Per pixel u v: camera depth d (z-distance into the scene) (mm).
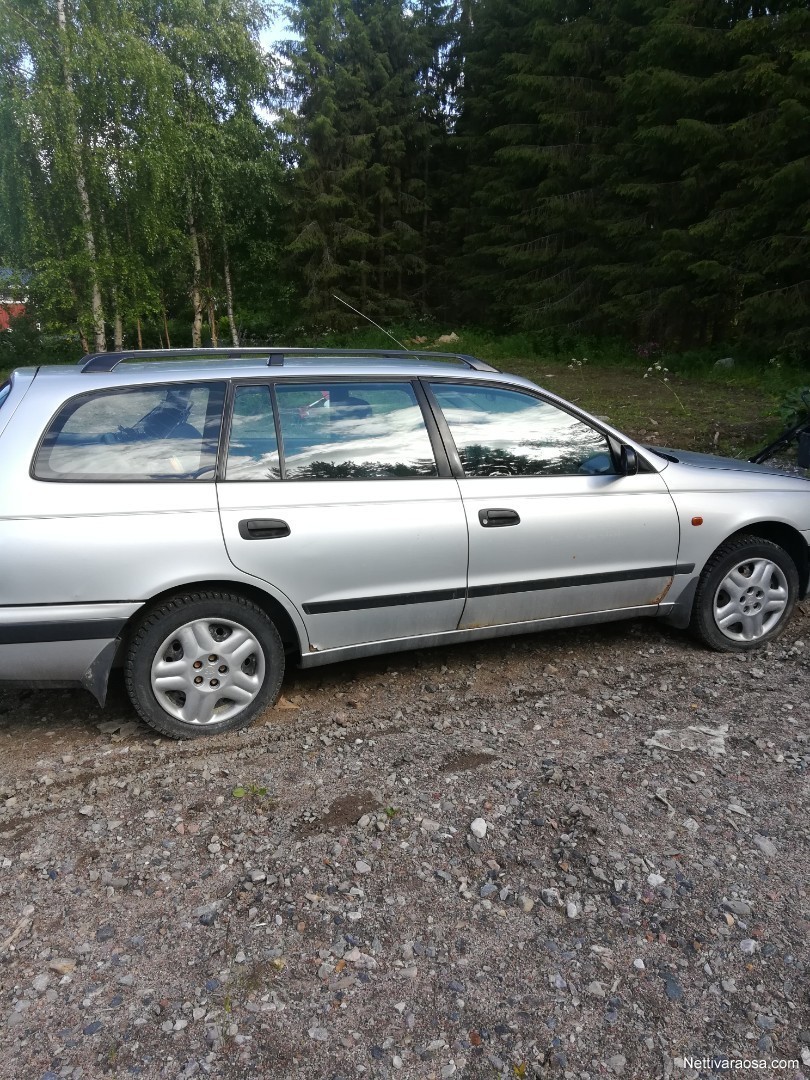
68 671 3057
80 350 24984
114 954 2145
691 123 14578
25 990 2023
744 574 4168
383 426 3516
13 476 2932
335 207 24469
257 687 3361
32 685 3072
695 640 4277
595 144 19625
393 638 3609
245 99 21266
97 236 18000
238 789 2922
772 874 2408
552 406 3865
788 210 13977
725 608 4125
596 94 19188
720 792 2838
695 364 16109
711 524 4016
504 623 3791
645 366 17047
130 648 3135
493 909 2289
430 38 26969
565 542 3742
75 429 3062
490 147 24609
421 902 2320
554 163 19719
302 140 24359
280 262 24891
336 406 3461
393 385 3570
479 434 3691
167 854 2562
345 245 24812
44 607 2947
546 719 3451
